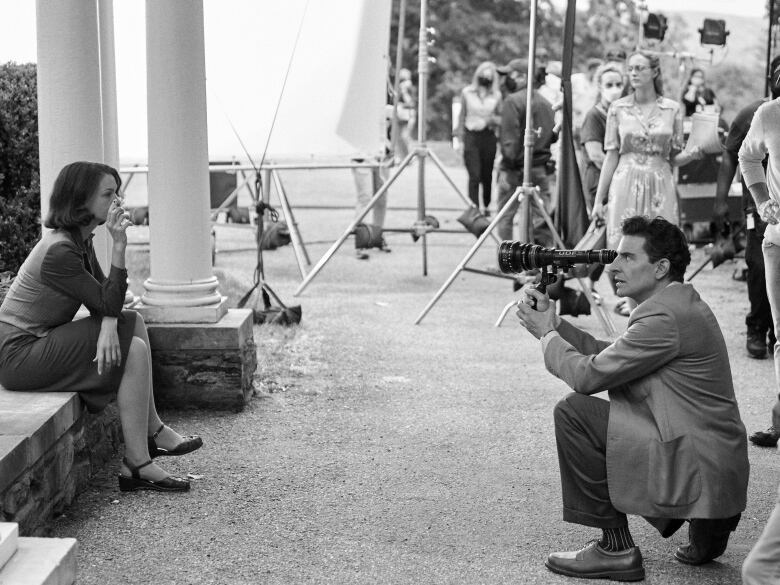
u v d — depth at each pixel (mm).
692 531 3717
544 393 5949
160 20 5285
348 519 4105
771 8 8391
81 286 4105
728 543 3963
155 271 5426
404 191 16781
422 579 3596
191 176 5352
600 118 9016
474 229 8289
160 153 5324
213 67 9047
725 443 3512
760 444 5113
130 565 3654
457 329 7504
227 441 4992
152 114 5348
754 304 6773
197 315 5371
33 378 4117
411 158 8531
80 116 4816
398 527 4043
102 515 4086
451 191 16891
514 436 5180
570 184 7285
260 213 7496
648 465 3486
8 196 6441
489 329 7531
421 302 8406
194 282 5422
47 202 4871
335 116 9422
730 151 7133
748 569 3066
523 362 6637
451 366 6496
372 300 8422
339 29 9336
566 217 7320
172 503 4223
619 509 3529
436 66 28188
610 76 8977
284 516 4121
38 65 4828
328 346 6887
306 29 9266
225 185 10227
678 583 3605
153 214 5395
